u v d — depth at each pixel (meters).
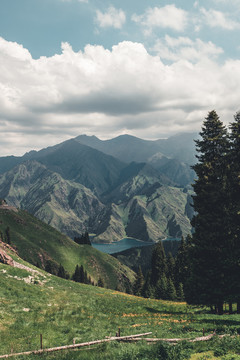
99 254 199.38
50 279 45.94
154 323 23.62
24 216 196.88
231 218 28.83
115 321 24.06
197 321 24.38
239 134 28.69
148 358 12.48
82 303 32.53
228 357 11.90
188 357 12.26
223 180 30.50
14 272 38.44
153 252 105.94
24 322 20.11
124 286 171.50
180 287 80.62
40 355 13.62
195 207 31.39
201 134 32.19
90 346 15.38
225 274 28.48
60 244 184.38
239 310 29.88
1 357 13.06
